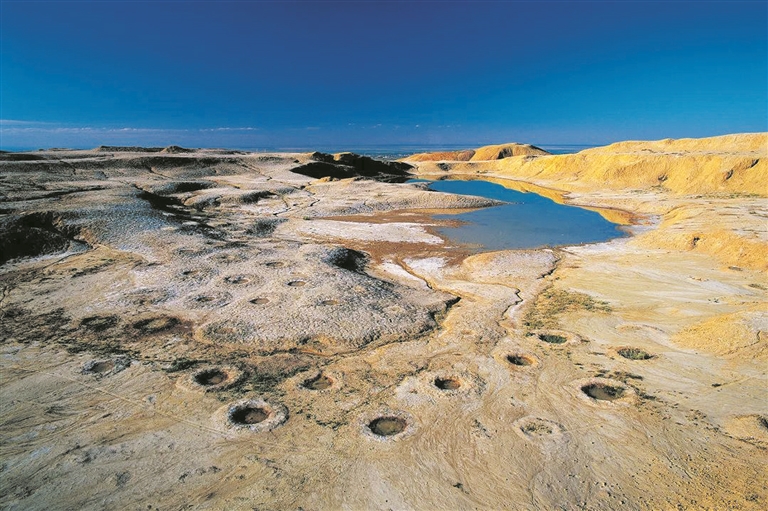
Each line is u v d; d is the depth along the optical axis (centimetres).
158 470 905
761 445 948
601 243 2859
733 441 967
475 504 824
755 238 2284
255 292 1833
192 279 1983
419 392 1170
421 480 881
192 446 976
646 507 806
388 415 1078
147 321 1586
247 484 871
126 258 2312
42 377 1244
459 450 960
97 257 2328
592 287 1973
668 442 971
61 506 818
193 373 1262
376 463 925
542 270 2261
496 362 1320
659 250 2558
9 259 2269
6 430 1026
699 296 1805
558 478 880
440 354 1371
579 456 938
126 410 1098
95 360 1334
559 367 1288
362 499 838
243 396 1158
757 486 840
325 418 1069
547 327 1561
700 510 793
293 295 1794
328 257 2345
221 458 941
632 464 912
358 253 2658
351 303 1716
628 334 1492
